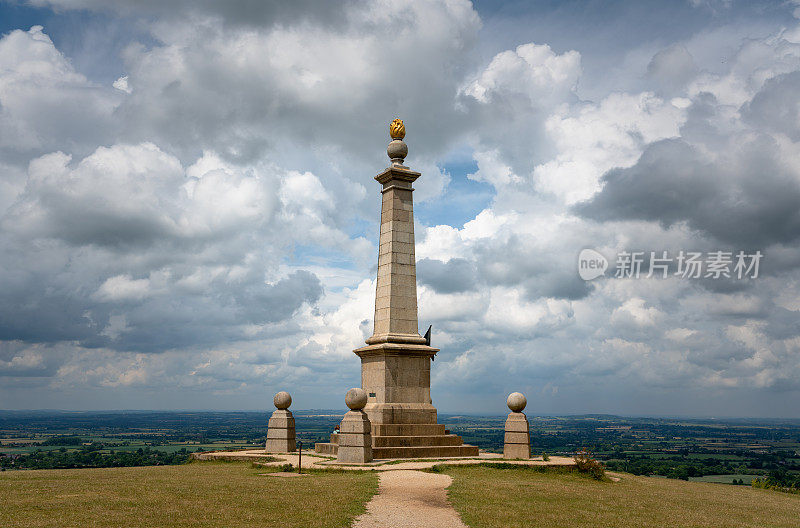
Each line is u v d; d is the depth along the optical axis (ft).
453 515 84.58
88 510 78.95
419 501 93.45
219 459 154.61
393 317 156.87
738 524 90.22
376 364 155.84
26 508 78.84
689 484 147.95
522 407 154.71
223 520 76.79
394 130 168.25
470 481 112.68
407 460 138.82
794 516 103.81
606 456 617.62
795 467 526.98
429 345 159.94
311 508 85.56
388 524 78.64
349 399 136.56
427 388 157.07
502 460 142.31
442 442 152.76
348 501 91.04
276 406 169.48
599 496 107.65
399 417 151.02
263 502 88.69
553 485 117.08
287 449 164.86
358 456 134.10
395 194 164.35
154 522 74.02
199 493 94.63
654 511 96.63
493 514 85.15
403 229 163.32
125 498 88.33
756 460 602.85
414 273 162.30
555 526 80.43
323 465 131.64
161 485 102.58
